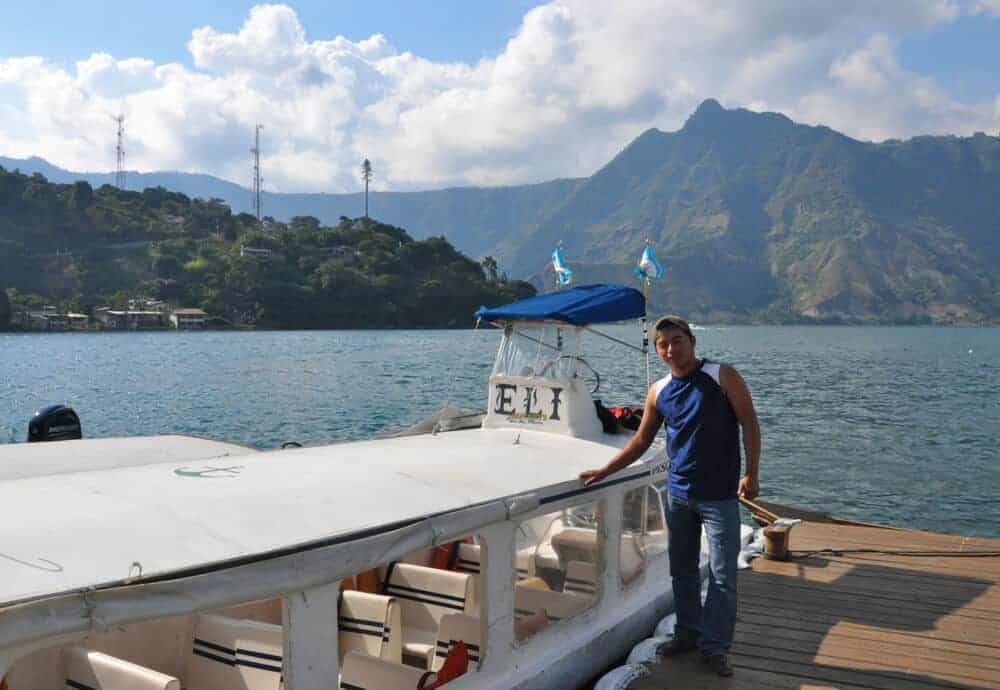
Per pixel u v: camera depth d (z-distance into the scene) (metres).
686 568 5.96
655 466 6.79
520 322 7.21
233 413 29.47
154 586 3.23
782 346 117.56
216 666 4.82
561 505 5.48
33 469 6.25
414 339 111.69
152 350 81.56
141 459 6.92
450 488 4.95
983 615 7.14
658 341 5.54
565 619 5.79
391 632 5.27
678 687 5.66
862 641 6.54
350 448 5.89
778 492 18.53
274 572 3.62
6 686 3.65
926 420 31.03
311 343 98.50
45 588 3.05
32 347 89.25
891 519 16.30
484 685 4.96
